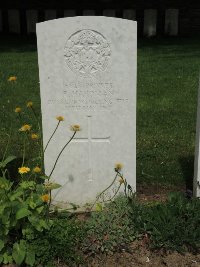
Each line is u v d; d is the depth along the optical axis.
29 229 1.72
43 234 1.74
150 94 3.74
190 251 1.79
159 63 4.79
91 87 1.95
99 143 2.03
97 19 1.87
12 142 2.76
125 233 1.81
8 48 5.69
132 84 1.94
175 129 2.99
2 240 1.69
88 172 2.06
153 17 6.33
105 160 2.05
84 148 2.03
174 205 1.89
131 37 1.88
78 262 1.71
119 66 1.92
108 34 1.88
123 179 1.97
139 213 1.86
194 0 6.31
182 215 1.86
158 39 6.29
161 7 6.39
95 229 1.80
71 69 1.92
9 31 6.55
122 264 1.74
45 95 1.95
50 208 2.08
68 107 1.97
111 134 2.01
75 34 1.88
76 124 2.00
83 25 1.87
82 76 1.93
